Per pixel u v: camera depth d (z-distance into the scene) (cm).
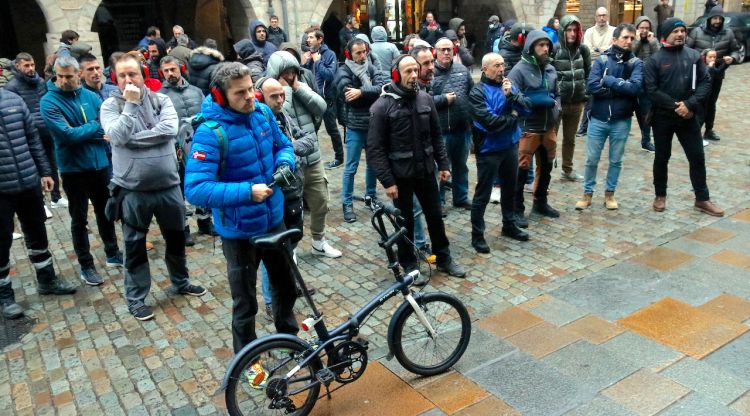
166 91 580
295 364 333
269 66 483
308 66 834
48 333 443
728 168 745
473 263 525
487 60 506
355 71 617
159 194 444
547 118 575
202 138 317
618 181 720
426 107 461
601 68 594
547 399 343
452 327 376
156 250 591
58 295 503
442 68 615
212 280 521
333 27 1627
